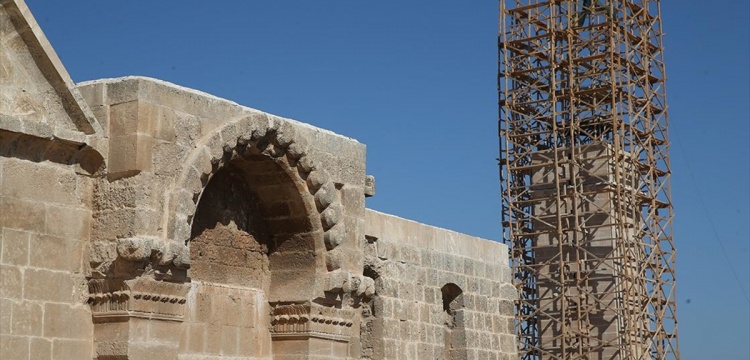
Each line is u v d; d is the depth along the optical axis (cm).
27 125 1705
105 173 1833
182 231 1859
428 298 2834
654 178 4947
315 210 2212
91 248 1816
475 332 3006
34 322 1723
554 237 4847
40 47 1741
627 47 4809
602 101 4819
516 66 5066
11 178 1716
